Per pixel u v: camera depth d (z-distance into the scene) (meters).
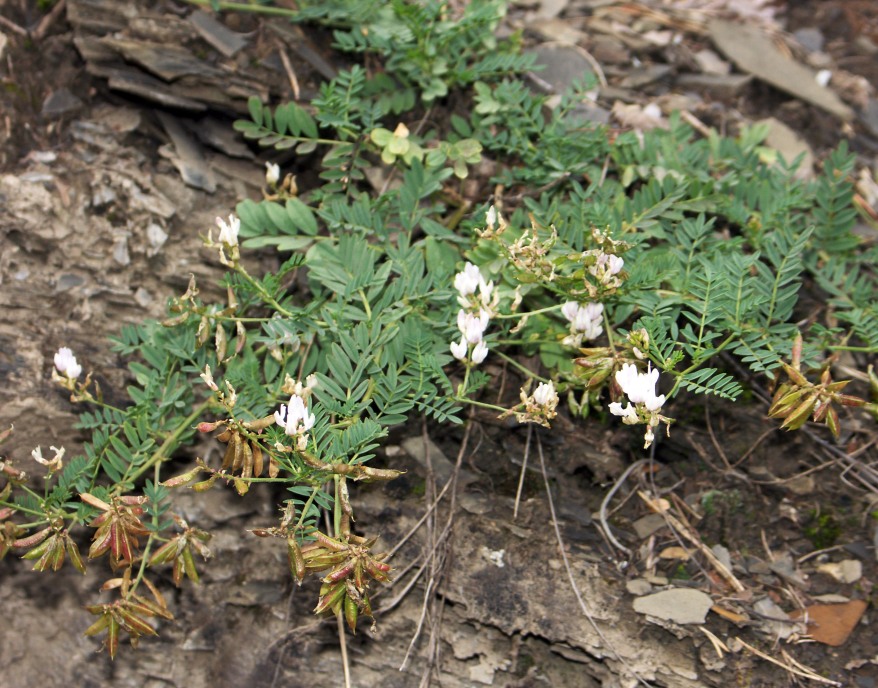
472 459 0.50
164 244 0.52
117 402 0.51
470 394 0.50
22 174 0.51
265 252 0.53
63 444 0.50
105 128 0.53
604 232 0.44
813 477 0.49
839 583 0.48
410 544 0.49
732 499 0.49
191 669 0.51
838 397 0.43
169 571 0.51
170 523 0.46
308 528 0.42
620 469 0.50
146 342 0.49
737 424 0.50
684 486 0.50
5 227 0.50
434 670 0.48
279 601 0.50
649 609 0.47
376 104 0.52
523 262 0.44
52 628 0.52
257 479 0.43
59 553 0.44
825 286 0.51
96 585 0.52
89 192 0.52
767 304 0.46
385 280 0.47
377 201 0.50
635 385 0.41
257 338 0.46
